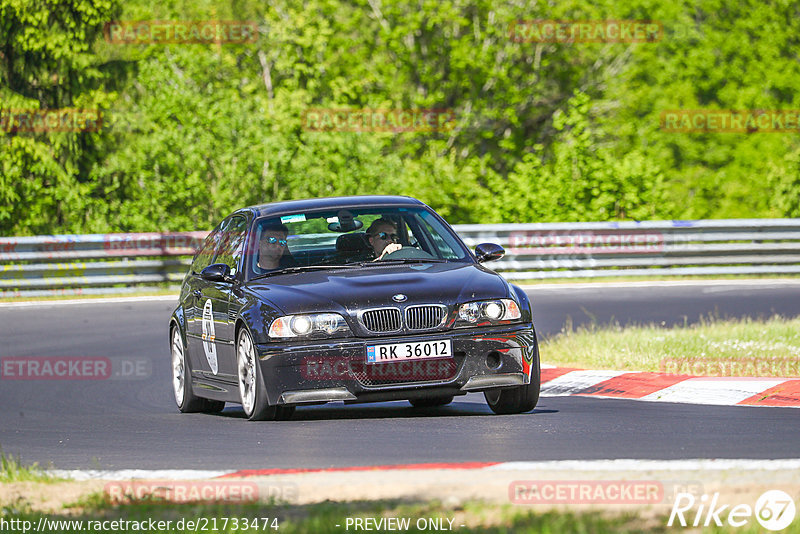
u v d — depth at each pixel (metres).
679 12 132.00
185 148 84.31
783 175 87.00
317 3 107.38
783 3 135.62
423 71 115.25
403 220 28.02
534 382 25.27
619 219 83.62
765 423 23.38
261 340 24.45
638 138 120.44
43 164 88.00
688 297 55.06
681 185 128.12
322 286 25.03
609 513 14.84
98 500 17.19
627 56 123.31
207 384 28.53
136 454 22.50
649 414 25.41
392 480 17.56
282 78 106.56
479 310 24.59
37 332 48.41
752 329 38.94
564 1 117.75
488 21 117.12
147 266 64.56
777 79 133.25
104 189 90.81
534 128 122.81
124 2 98.44
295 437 23.19
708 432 22.33
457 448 21.06
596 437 21.98
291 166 87.88
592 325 42.00
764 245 66.88
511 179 85.88
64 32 92.94
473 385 24.30
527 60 119.94
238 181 86.44
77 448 24.06
